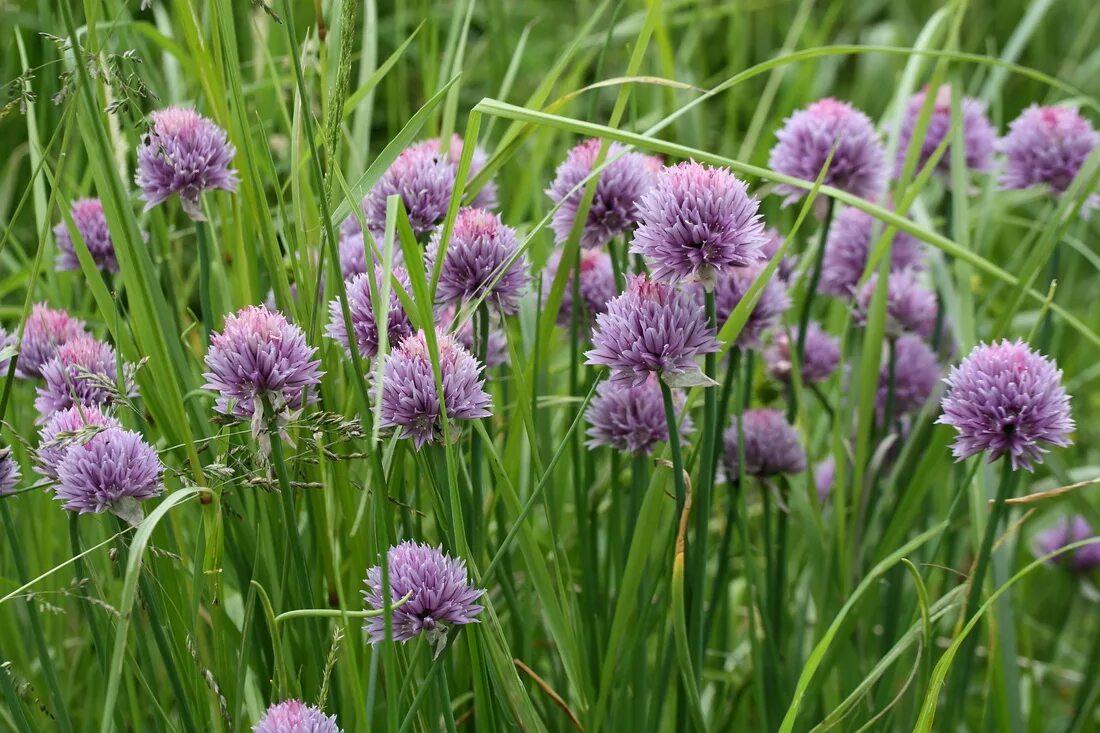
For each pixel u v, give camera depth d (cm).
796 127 102
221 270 100
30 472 102
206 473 89
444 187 96
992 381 90
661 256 90
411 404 88
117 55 94
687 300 90
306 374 88
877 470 103
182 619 93
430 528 104
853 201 93
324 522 96
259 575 97
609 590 100
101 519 95
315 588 97
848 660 100
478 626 91
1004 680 99
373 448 86
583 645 96
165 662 91
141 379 97
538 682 95
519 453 98
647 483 98
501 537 98
